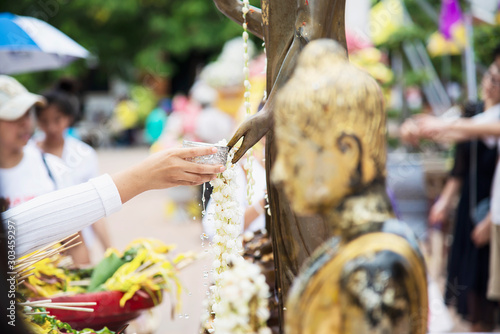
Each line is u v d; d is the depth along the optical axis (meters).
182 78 20.34
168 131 9.91
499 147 4.29
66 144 4.13
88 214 1.91
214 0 1.97
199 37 16.41
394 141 6.72
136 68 18.28
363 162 1.09
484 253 4.37
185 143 1.85
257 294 1.16
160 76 17.66
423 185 5.94
